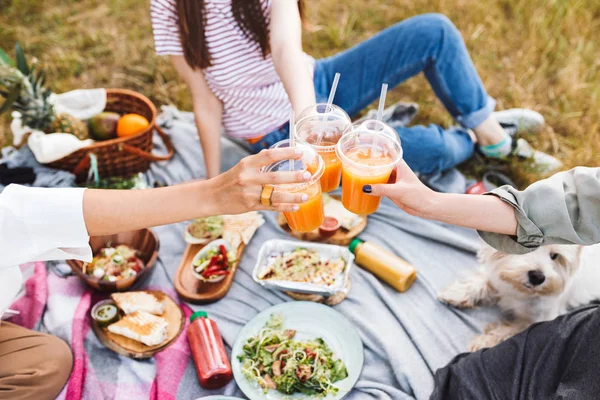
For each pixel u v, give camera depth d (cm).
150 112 173
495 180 172
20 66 158
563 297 133
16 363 115
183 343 133
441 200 99
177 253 154
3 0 249
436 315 139
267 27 143
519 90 199
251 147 171
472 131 174
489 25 223
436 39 156
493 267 134
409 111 184
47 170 161
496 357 112
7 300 110
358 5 238
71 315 135
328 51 221
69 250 99
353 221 154
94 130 171
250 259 151
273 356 125
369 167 95
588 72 203
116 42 232
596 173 97
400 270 141
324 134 106
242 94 153
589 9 225
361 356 127
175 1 138
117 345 131
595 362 98
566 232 98
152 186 173
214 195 92
